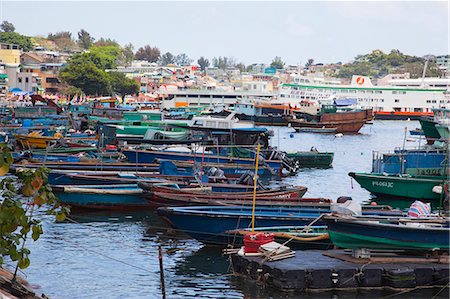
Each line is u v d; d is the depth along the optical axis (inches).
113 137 2842.0
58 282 1137.4
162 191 1587.1
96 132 3238.2
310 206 1498.5
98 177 1784.0
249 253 1145.4
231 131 2815.0
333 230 1130.0
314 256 1144.8
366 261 1113.4
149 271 1213.1
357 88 7652.6
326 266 1079.6
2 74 6796.3
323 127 5152.6
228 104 6909.5
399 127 6343.5
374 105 7588.6
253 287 1103.0
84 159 2261.3
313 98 7716.5
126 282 1146.7
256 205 1491.1
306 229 1280.8
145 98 7450.8
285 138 4643.2
